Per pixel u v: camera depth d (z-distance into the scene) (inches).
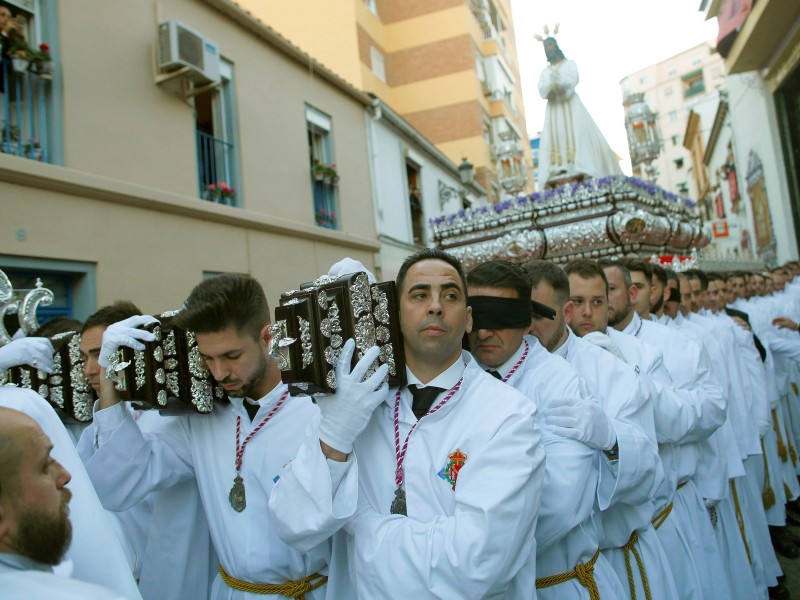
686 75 1512.1
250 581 78.0
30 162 202.8
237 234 303.7
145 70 258.5
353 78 622.2
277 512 62.6
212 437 82.4
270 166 335.3
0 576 39.0
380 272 440.1
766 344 214.5
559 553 79.0
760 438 175.0
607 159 272.7
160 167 260.5
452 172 629.3
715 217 1042.1
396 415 69.6
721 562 117.3
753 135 585.0
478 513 57.9
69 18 228.7
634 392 92.4
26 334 104.6
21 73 216.5
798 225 512.1
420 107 749.3
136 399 75.2
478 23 818.8
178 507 88.0
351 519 65.0
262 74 338.3
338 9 631.2
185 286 267.3
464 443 65.3
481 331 84.4
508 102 854.5
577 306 112.2
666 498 104.9
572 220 220.4
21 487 41.3
